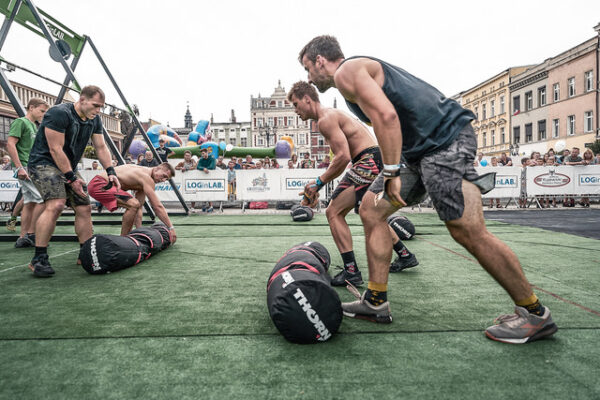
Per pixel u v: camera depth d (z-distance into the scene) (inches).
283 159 655.1
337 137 112.4
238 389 54.0
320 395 52.4
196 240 199.2
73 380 56.6
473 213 66.2
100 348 67.9
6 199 392.5
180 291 105.0
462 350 67.1
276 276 77.4
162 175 177.6
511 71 1494.8
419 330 76.5
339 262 143.8
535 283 113.0
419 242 189.6
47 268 121.7
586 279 118.0
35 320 82.2
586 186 419.5
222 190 403.9
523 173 414.0
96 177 165.5
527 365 61.2
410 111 67.9
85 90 131.0
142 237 148.9
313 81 85.5
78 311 88.3
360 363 62.2
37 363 62.2
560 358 63.7
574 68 1176.2
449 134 66.9
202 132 819.4
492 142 1647.4
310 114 118.4
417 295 100.7
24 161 179.2
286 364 61.9
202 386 54.9
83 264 123.3
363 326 78.9
